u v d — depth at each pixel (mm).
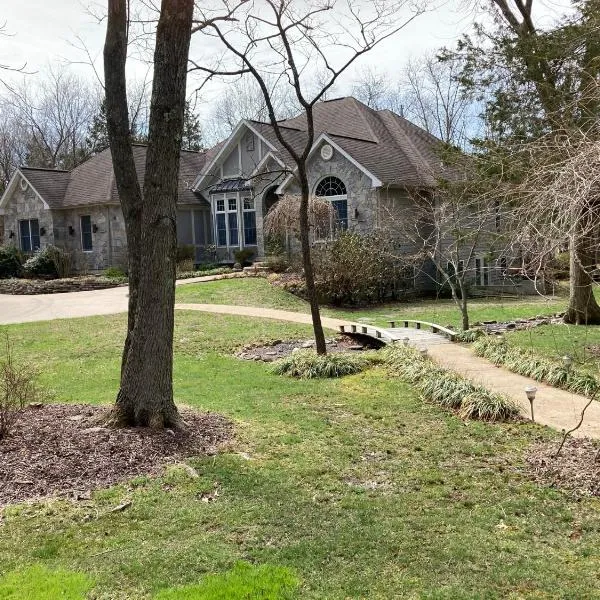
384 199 22562
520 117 14016
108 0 6695
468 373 10109
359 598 3670
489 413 7609
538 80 13594
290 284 20438
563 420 7465
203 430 6812
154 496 5066
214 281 21984
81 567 4016
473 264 23203
